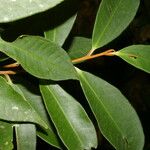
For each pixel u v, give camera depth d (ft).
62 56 0.97
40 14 1.06
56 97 1.10
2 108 0.90
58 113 1.08
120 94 1.18
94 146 1.09
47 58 0.96
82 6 2.56
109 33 1.19
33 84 1.25
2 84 0.91
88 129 1.10
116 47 1.79
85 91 1.14
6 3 0.76
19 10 0.76
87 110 1.49
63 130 1.06
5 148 0.97
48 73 0.95
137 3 1.19
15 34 1.10
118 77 2.42
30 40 0.94
